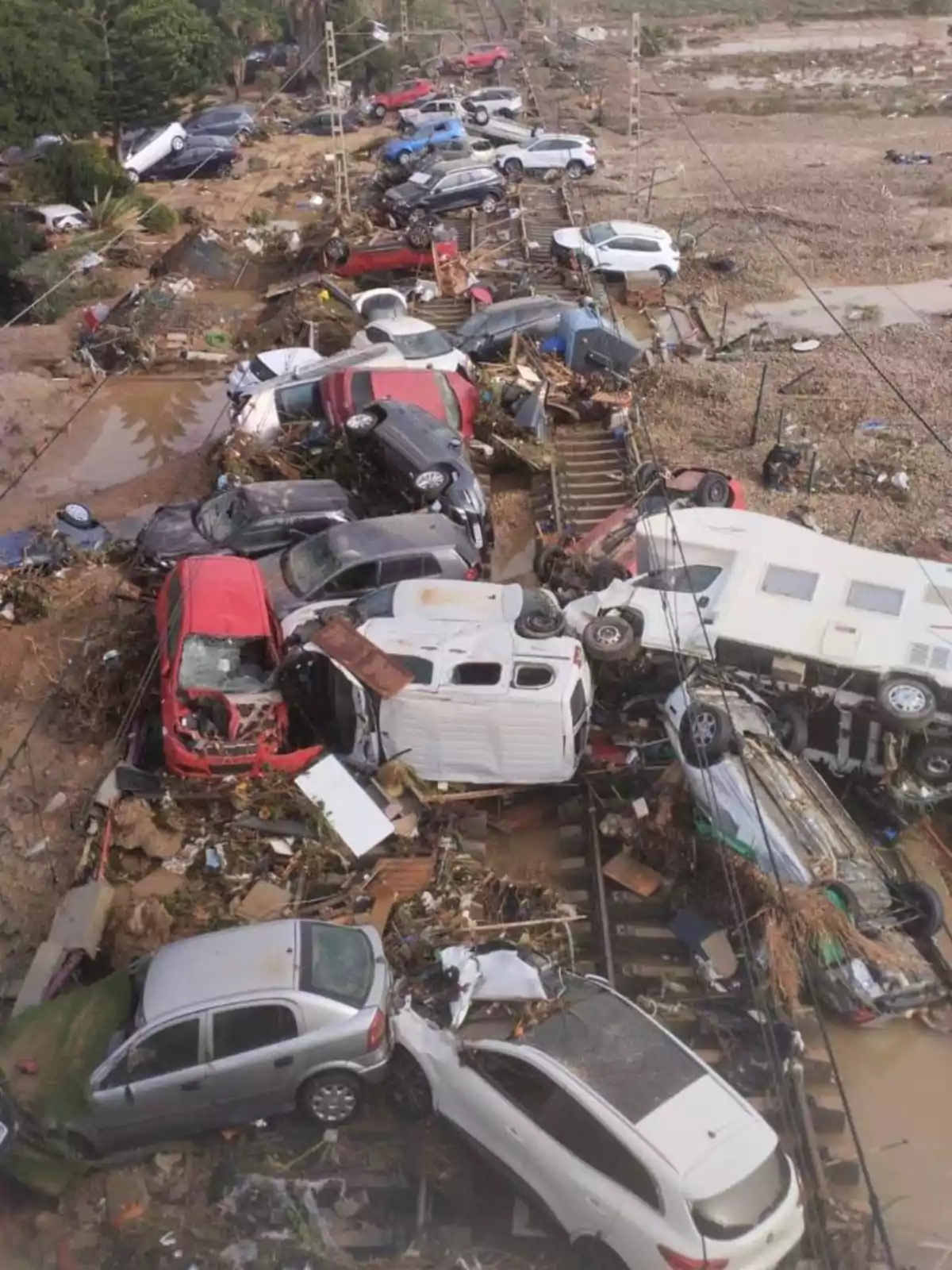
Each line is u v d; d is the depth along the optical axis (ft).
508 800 42.75
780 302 91.04
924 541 57.62
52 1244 28.63
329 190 124.77
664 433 69.72
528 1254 28.35
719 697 41.34
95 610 53.16
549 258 97.19
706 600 44.14
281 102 165.58
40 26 124.88
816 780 39.75
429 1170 30.27
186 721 41.91
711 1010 34.60
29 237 99.30
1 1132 28.84
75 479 67.10
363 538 50.29
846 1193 30.17
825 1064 33.19
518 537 60.85
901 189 116.37
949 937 37.65
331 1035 30.14
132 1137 30.42
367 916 36.73
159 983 30.94
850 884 36.24
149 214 111.45
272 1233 28.71
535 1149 28.19
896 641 41.96
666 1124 27.25
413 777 41.83
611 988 31.48
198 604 44.55
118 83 130.72
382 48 170.60
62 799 42.78
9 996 35.06
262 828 39.96
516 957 31.83
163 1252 28.27
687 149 136.36
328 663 43.60
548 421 69.56
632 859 39.60
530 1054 28.99
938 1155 31.14
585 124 149.07
